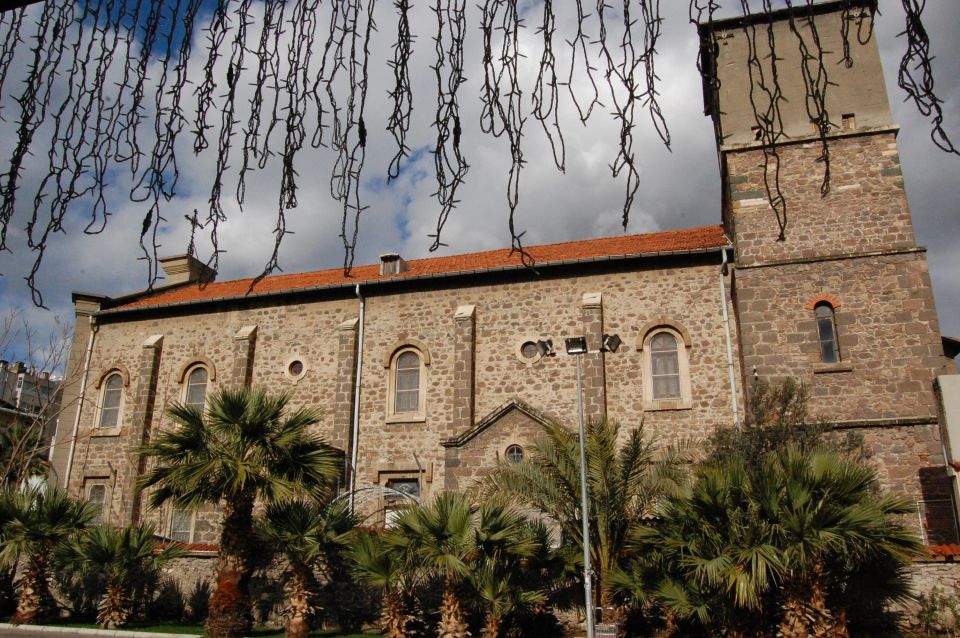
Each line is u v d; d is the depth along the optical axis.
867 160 18.36
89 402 26.48
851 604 12.70
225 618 15.55
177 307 26.33
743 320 18.03
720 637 12.56
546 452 15.91
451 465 19.38
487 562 14.30
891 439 16.12
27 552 17.67
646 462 15.71
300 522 15.95
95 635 16.25
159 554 18.11
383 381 23.14
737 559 11.75
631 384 20.61
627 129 2.32
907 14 2.07
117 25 2.70
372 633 16.17
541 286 22.34
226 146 2.62
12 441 25.94
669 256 21.12
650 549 13.78
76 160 2.61
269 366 24.61
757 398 16.58
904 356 16.83
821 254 18.00
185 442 16.11
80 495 25.19
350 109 2.58
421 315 23.41
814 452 12.94
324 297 24.70
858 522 11.43
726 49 19.00
